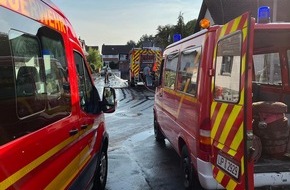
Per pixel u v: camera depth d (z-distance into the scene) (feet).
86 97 14.21
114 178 19.24
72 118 11.37
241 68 10.18
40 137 8.20
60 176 9.65
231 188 10.85
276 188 12.12
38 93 8.63
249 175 9.92
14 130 7.08
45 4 9.77
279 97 18.98
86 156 13.32
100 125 16.48
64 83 10.98
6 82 7.03
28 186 7.34
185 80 16.96
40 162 8.07
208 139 13.20
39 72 8.89
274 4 44.32
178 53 19.48
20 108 7.51
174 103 19.20
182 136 16.79
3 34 7.05
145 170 20.61
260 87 18.66
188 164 16.12
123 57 137.39
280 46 18.26
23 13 8.08
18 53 7.72
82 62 14.21
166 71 22.85
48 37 9.82
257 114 13.50
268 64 19.26
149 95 74.28
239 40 10.43
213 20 78.33
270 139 13.32
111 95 16.47
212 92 13.12
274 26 12.64
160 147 26.14
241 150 10.15
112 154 24.25
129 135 30.63
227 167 11.21
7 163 6.47
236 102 10.58
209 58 13.55
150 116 42.09
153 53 94.84
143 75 93.66
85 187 12.94
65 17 12.23
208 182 13.11
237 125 10.44
